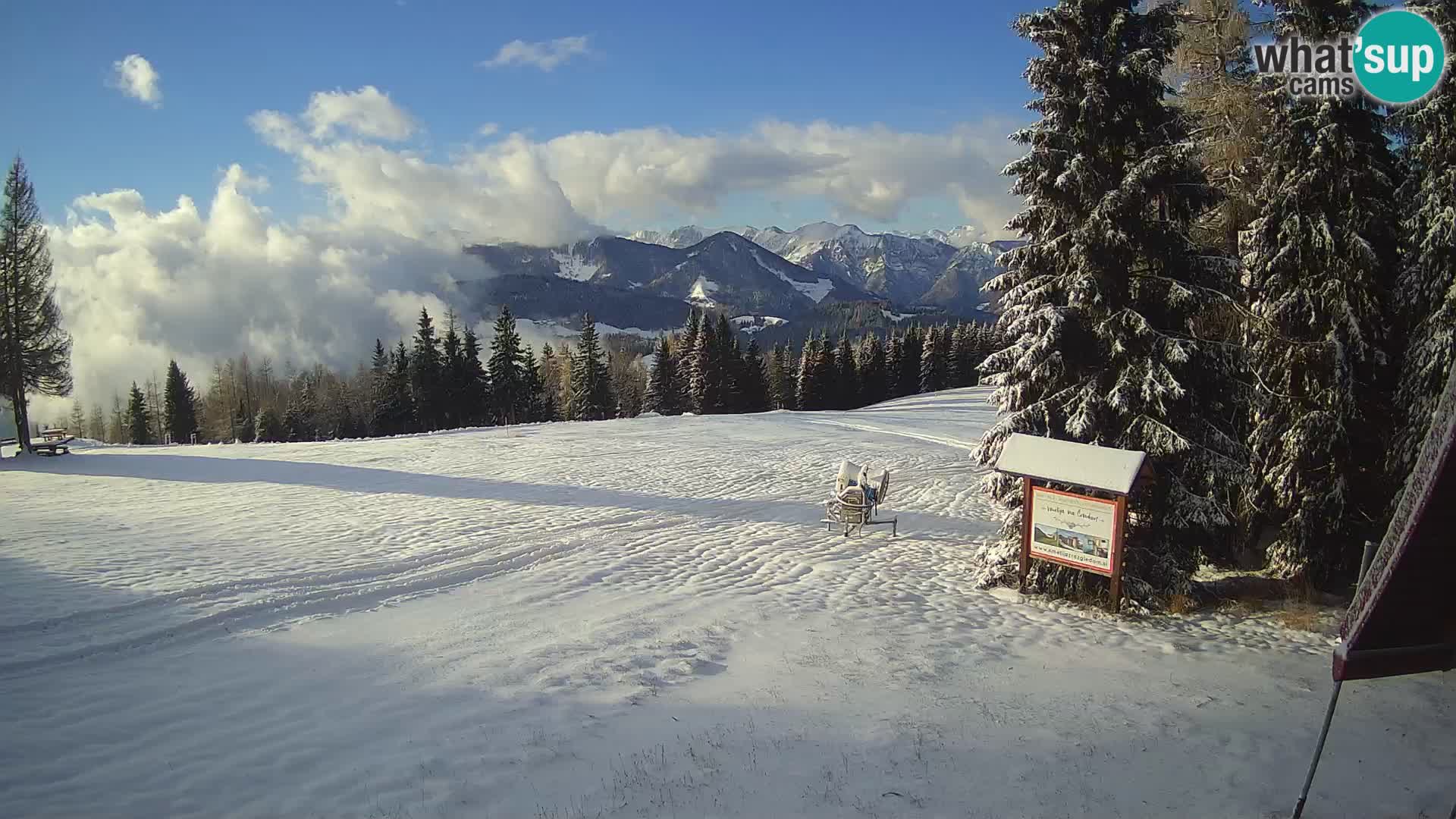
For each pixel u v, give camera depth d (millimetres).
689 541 16109
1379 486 13125
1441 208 11688
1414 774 6992
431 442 35281
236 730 6941
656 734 7180
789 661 9359
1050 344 12164
